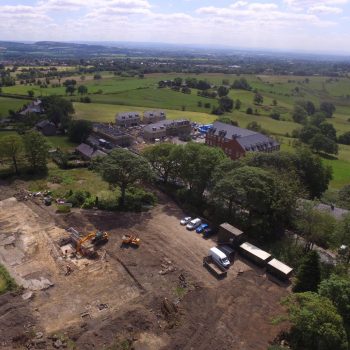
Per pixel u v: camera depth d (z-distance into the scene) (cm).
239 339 4112
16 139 9138
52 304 4619
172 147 8494
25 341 3984
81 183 9006
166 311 4491
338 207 7756
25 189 8350
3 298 4647
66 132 14500
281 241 6297
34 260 5569
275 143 12762
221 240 6209
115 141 12988
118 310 4550
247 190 6284
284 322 4356
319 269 4806
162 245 6112
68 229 6391
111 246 6003
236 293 4931
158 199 7975
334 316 3744
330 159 14412
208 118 19062
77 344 3944
